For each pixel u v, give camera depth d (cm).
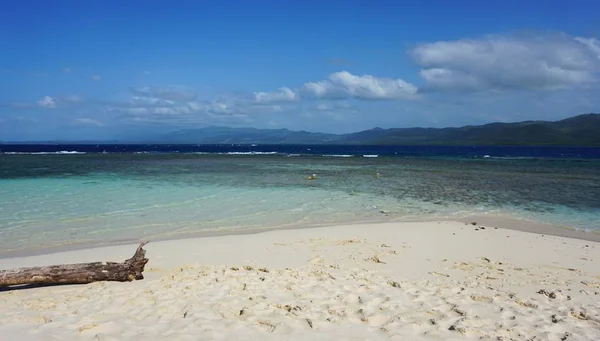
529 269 923
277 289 702
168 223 1388
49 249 1055
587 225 1476
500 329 562
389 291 711
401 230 1317
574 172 3672
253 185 2433
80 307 609
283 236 1217
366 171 3584
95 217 1448
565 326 578
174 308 603
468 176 3178
